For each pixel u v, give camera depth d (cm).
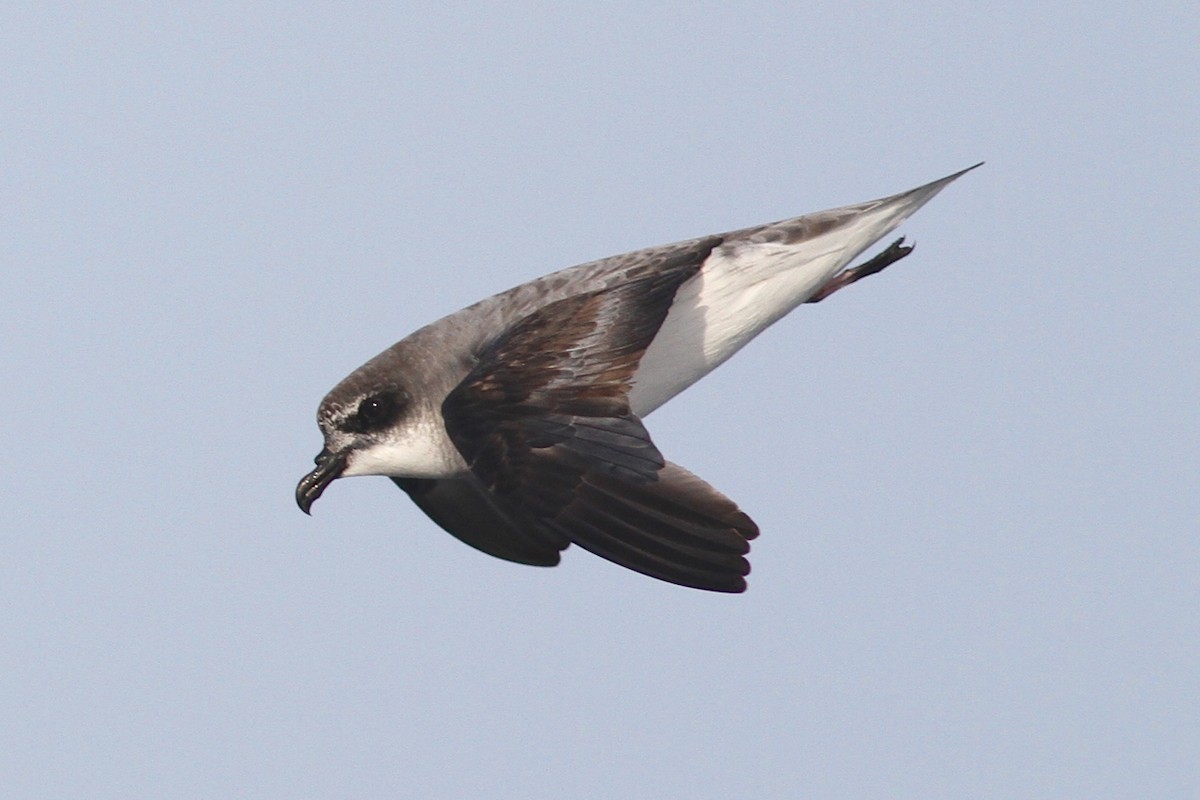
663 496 1192
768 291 1426
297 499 1445
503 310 1416
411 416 1423
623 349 1258
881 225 1437
